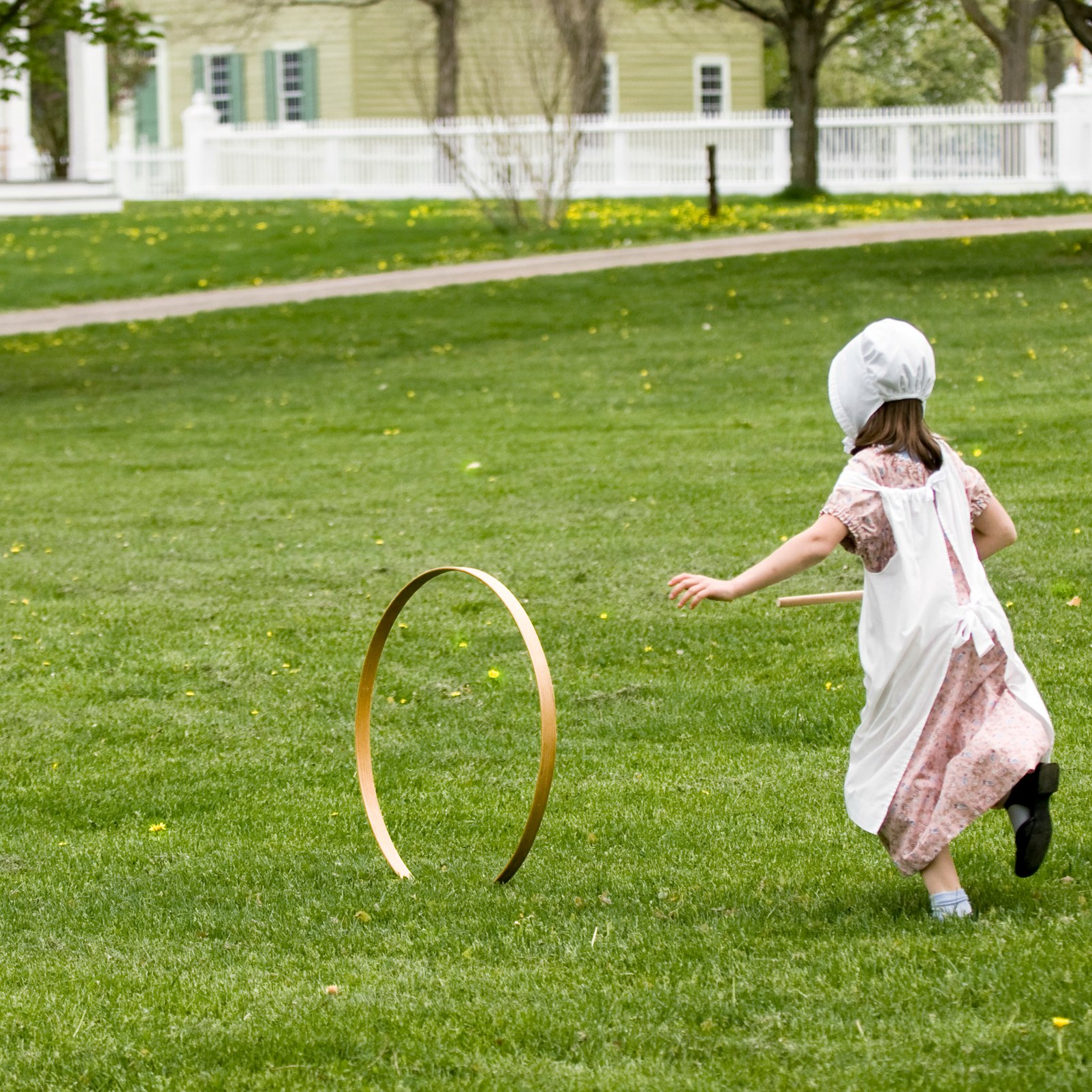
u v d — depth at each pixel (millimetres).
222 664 13711
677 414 26109
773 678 12570
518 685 12836
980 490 7328
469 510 19578
